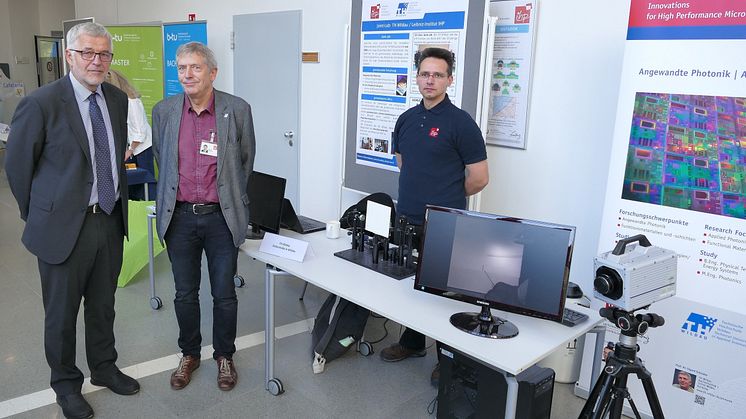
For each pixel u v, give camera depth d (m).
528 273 1.92
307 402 2.66
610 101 2.92
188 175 2.51
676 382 2.48
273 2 5.12
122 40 6.60
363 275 2.46
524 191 3.37
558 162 3.18
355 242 2.78
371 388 2.81
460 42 3.30
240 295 3.96
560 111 3.13
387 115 3.84
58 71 10.48
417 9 3.51
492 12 3.34
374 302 2.16
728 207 2.27
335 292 2.26
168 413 2.52
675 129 2.37
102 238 2.37
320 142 4.91
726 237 2.29
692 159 2.34
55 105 2.14
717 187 2.29
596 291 1.88
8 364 2.86
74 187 2.21
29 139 2.11
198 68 2.34
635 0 2.40
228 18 5.68
